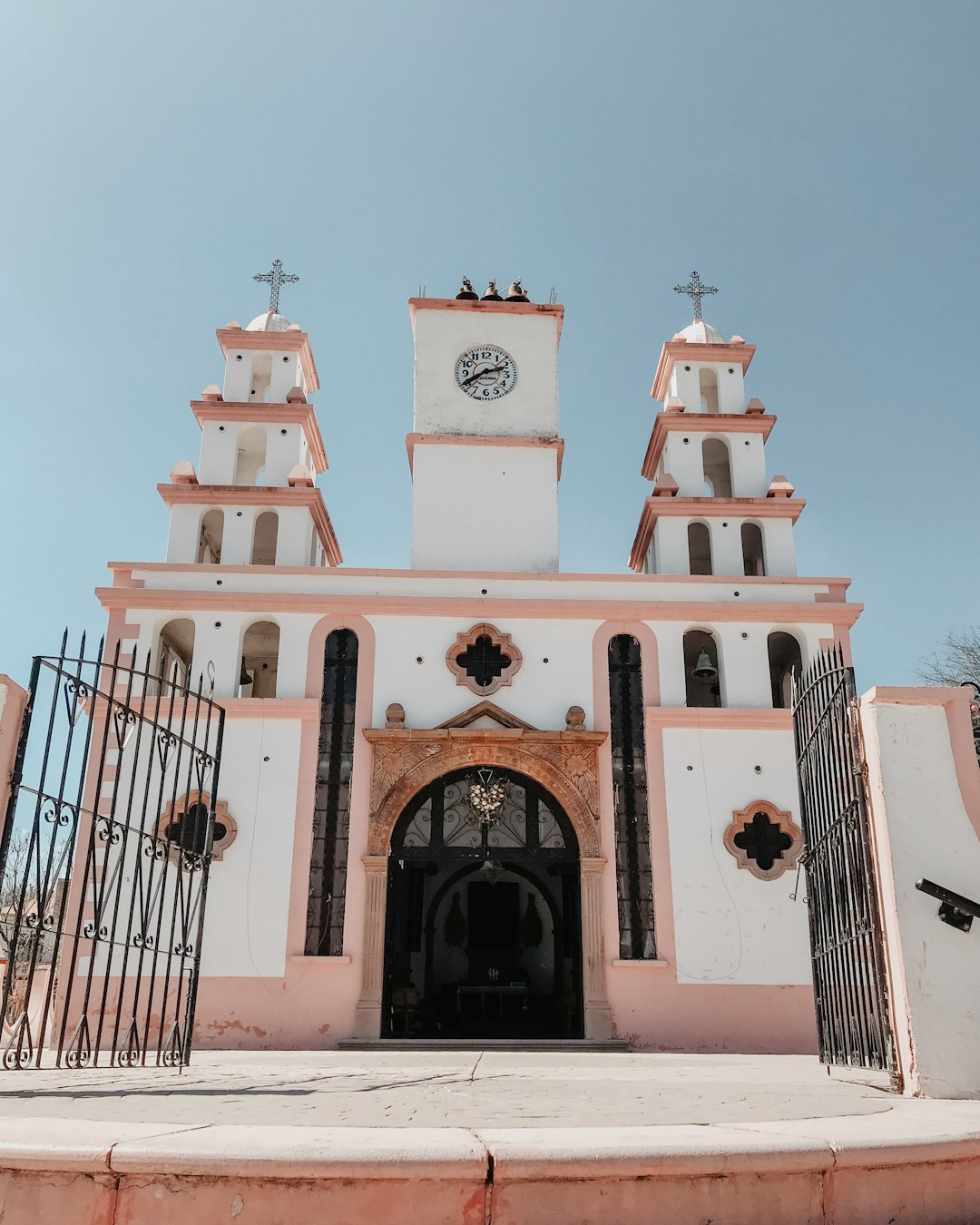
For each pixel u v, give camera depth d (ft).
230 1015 61.57
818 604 71.92
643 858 66.49
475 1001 79.87
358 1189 13.41
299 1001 61.93
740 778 67.87
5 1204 13.57
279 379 85.97
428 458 81.20
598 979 63.16
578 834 66.18
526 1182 13.65
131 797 30.76
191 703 68.49
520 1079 29.86
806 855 34.35
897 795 25.71
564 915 68.39
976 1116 19.01
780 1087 26.66
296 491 78.02
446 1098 22.88
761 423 82.89
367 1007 61.82
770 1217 14.30
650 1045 61.87
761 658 71.41
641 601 72.33
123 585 72.43
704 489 82.07
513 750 67.56
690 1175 14.10
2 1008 27.14
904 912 24.79
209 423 82.69
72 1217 13.43
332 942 63.67
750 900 65.00
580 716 68.49
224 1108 19.99
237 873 64.54
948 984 24.13
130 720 31.32
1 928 27.84
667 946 63.98
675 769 67.97
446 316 86.12
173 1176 13.46
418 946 69.31
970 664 96.68
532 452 81.71
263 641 80.89
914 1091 23.66
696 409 85.51
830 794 30.83
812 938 34.50
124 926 63.41
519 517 79.77
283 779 66.85
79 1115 18.03
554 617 71.97
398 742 67.62
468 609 71.51
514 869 73.15
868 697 26.76
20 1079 26.61
